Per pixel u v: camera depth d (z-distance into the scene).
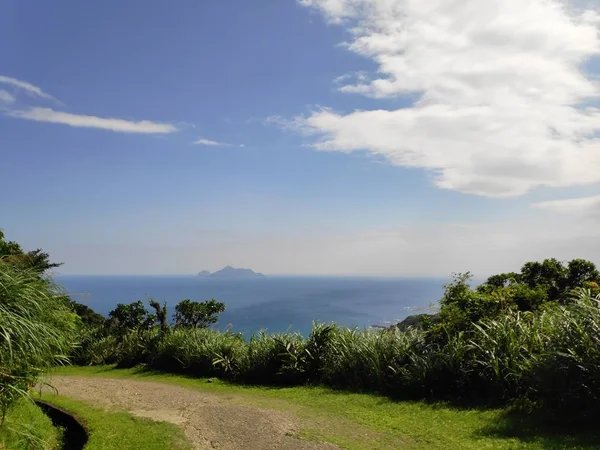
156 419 7.37
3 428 5.06
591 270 12.90
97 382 11.53
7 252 10.38
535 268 13.35
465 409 7.10
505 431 5.84
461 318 9.02
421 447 5.59
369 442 5.86
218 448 5.89
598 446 4.84
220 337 13.20
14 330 4.39
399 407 7.60
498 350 7.46
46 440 6.14
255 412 7.51
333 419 7.04
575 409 5.91
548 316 7.63
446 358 8.12
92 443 6.17
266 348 11.22
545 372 6.21
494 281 13.34
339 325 11.28
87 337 16.91
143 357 14.87
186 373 12.67
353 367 9.63
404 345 9.22
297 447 5.76
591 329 5.98
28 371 5.00
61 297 5.79
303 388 9.85
